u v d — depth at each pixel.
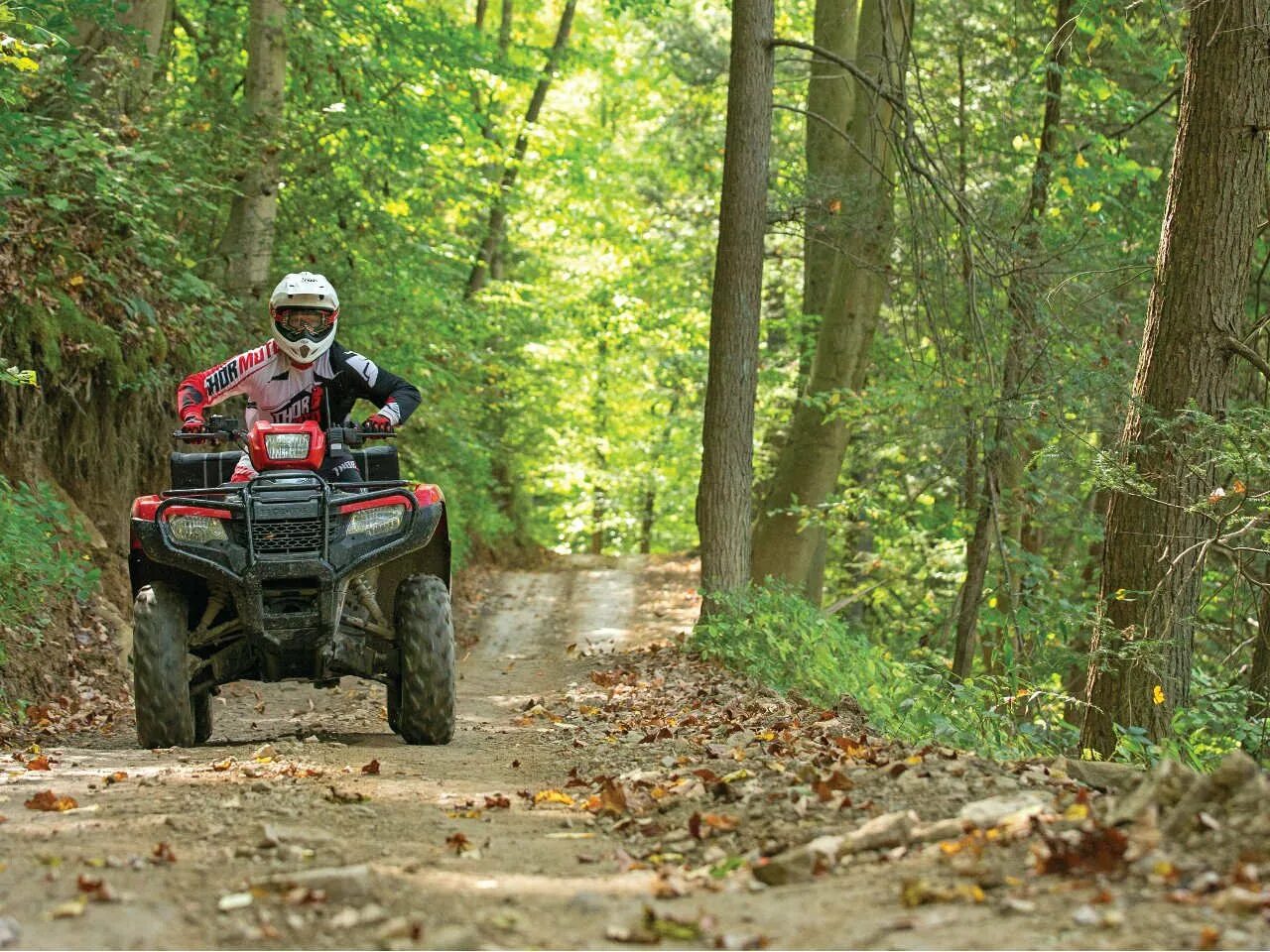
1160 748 9.05
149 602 7.74
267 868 4.41
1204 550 9.27
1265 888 3.54
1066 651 13.21
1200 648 14.64
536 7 32.88
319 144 18.92
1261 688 10.98
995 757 9.45
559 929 3.86
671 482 35.78
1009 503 16.16
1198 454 9.69
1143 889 3.70
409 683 7.87
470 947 3.66
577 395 35.34
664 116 29.19
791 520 18.41
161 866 4.42
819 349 18.38
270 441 7.81
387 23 19.17
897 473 18.06
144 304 13.45
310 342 8.09
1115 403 13.20
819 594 19.95
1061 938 3.39
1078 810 4.41
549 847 5.03
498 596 23.83
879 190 16.70
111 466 13.49
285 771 6.54
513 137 29.06
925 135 18.98
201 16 19.73
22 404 12.30
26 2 11.20
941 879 3.99
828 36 19.45
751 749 7.03
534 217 30.06
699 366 28.61
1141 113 17.53
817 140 19.47
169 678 7.64
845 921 3.73
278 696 12.23
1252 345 10.92
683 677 12.30
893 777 5.45
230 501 7.60
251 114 16.50
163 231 14.27
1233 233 9.81
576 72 31.33
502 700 12.10
